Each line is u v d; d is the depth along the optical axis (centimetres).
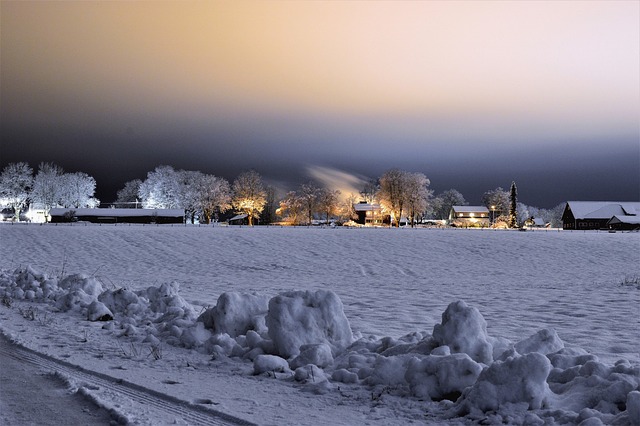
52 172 14712
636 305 2084
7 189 14238
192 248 5503
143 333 1260
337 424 638
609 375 725
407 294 2598
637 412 588
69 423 611
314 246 5766
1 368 888
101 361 968
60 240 5809
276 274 3972
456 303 924
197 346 1116
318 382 813
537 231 8669
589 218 13912
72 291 1720
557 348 931
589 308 1998
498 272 4272
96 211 12225
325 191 15200
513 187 15300
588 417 618
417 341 991
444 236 6775
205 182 14300
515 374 673
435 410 698
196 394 755
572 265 4809
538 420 623
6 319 1448
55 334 1230
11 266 4122
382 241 6188
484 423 639
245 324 1181
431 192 14038
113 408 656
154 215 12306
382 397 749
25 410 659
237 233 6706
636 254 5469
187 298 2238
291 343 997
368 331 1462
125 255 5044
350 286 3088
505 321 1670
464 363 744
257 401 729
